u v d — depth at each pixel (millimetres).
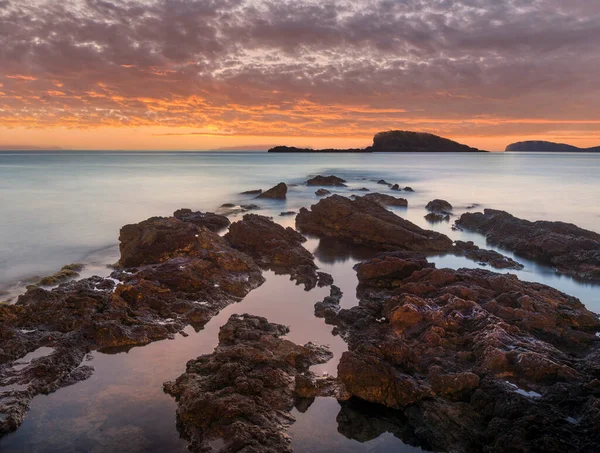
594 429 11359
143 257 27734
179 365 16250
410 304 19141
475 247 34219
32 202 57719
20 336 17219
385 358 16078
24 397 13859
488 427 12344
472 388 14031
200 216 42562
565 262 29938
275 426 12805
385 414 13859
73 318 18797
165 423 12984
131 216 48500
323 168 143125
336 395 14508
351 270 28594
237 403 13062
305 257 29406
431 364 15680
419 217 50156
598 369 14188
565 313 18922
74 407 13680
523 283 22219
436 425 13070
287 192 73688
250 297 23188
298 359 16297
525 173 116562
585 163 180500
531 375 14172
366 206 41188
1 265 29531
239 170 131000
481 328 17422
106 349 17328
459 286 21219
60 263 30062
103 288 22469
